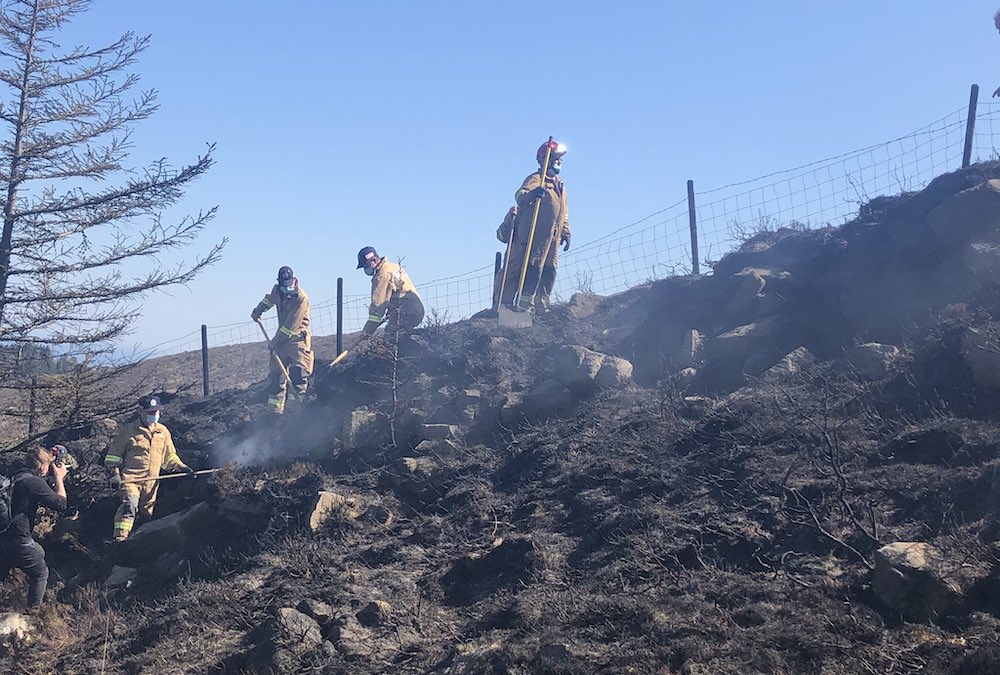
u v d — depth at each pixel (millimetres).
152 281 9453
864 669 3990
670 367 8617
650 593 5172
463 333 10594
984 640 3918
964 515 5016
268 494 8312
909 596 4434
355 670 5312
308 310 10453
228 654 5949
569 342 9844
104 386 9648
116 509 8922
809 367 7582
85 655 6648
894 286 8086
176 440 10352
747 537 5477
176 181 9453
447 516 7176
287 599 6410
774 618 4590
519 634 5145
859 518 5324
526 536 6223
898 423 6230
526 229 11000
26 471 7672
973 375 6309
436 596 6055
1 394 11625
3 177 9133
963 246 7812
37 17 9594
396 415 8969
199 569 7762
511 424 8383
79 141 9648
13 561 7316
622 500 6457
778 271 9406
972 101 9133
